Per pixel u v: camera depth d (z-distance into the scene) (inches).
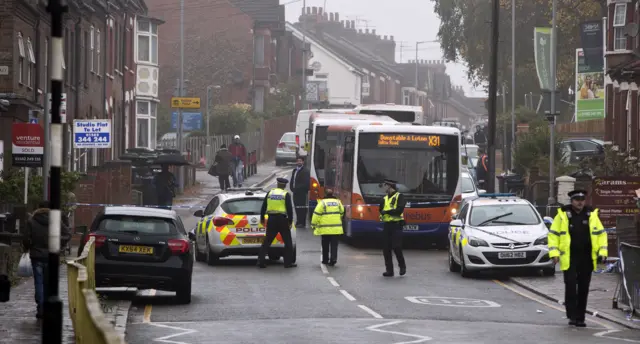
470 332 1796.3
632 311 1989.4
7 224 2664.9
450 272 2901.1
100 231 2132.1
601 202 2780.5
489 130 3988.7
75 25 4901.6
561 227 1909.4
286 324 1887.3
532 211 2859.3
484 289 2518.5
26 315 1905.8
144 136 6948.8
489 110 3988.7
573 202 1913.1
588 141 5871.1
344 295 2347.4
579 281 1899.6
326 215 3002.0
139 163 5000.0
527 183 4672.7
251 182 6141.7
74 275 1631.4
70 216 3181.6
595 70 5551.2
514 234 2741.1
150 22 6943.9
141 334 1747.0
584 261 1898.4
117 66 6200.8
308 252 3380.9
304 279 2662.4
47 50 4347.9
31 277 2541.8
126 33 6466.5
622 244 2070.6
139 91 6904.5
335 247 3006.9
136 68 6875.0
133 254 2118.6
